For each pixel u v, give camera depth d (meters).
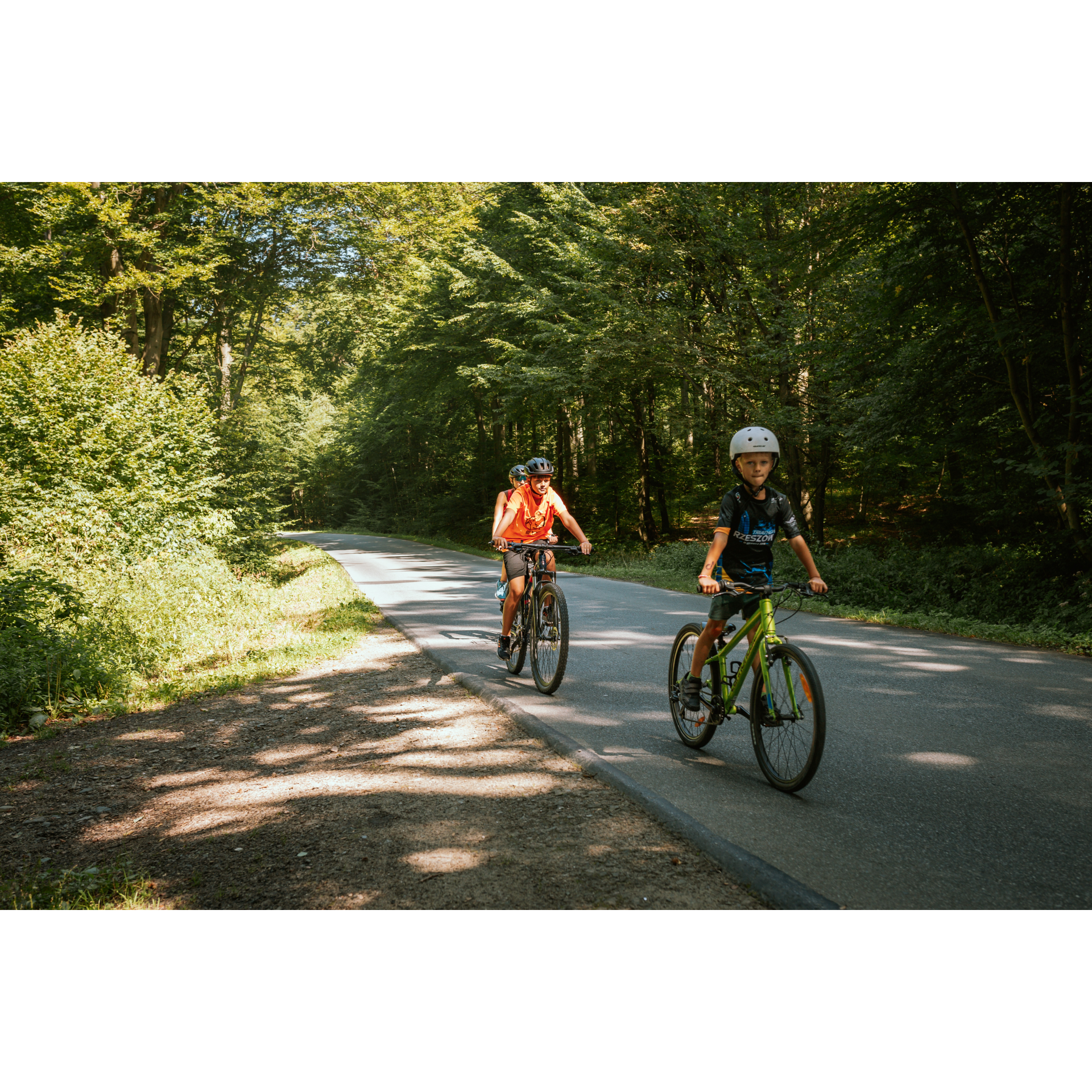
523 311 24.77
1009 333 12.15
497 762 4.91
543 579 6.95
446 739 5.46
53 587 9.69
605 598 13.95
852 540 23.39
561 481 34.06
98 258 18.23
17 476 14.09
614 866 3.46
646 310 20.33
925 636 9.54
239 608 12.48
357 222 20.67
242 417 24.03
